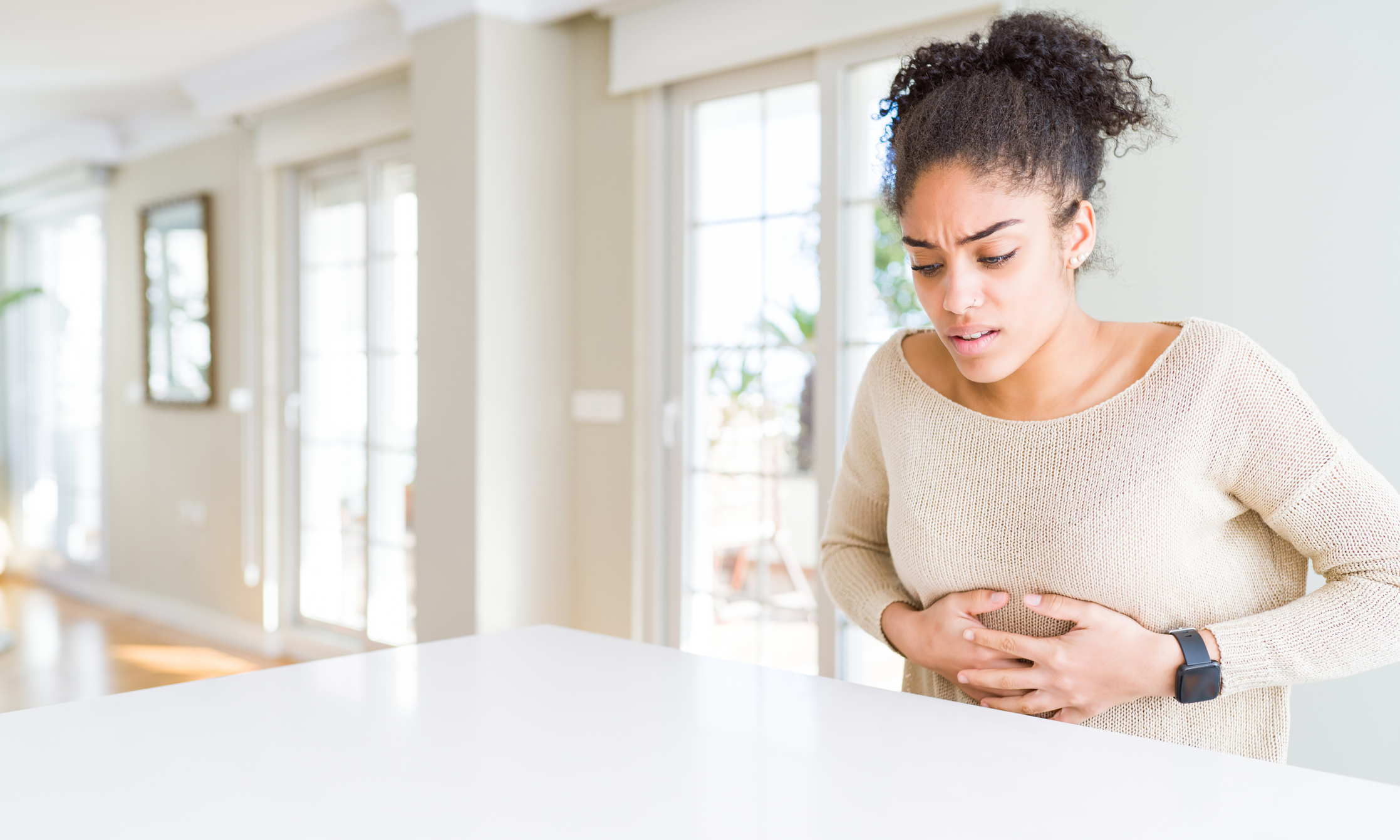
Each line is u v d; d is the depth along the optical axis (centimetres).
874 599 108
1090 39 87
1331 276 182
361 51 364
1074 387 93
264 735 70
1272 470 87
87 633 468
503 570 311
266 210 432
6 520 623
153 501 500
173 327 480
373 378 393
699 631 300
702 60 282
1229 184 192
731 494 292
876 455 112
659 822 55
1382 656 85
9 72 423
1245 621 88
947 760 65
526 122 314
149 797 59
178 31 373
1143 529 89
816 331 269
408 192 379
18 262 611
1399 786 60
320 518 426
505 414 311
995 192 82
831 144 261
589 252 322
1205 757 66
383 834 54
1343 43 180
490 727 71
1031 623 96
